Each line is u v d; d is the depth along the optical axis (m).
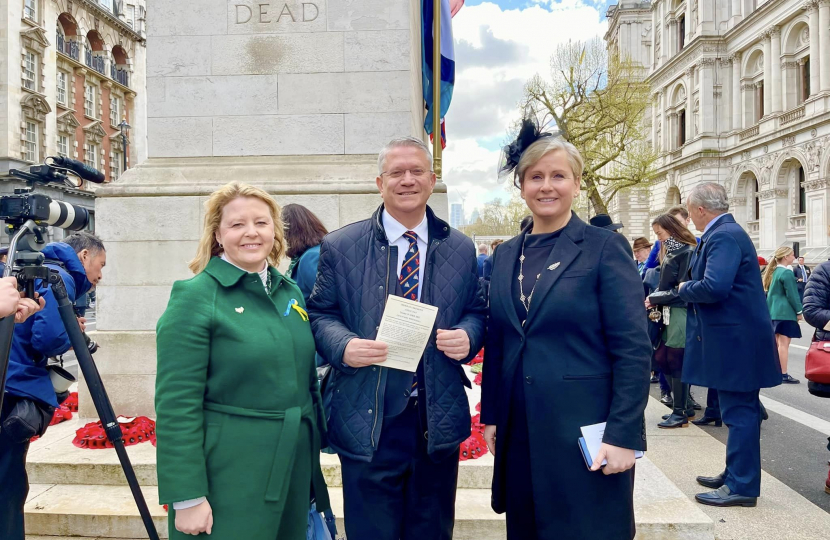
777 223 33.19
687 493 3.96
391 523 2.29
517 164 2.41
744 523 3.46
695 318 3.84
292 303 2.27
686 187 41.97
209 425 2.03
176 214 4.86
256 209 2.15
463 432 2.35
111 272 4.86
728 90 38.91
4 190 27.08
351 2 5.09
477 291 2.55
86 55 34.34
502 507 2.43
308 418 2.19
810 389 3.95
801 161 30.75
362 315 2.35
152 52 5.12
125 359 4.70
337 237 2.50
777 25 33.22
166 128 5.11
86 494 3.64
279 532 2.11
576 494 2.13
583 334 2.20
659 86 46.22
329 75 5.08
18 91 27.84
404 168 2.32
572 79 24.86
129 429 4.16
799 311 7.90
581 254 2.24
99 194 4.88
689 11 41.25
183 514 1.93
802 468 4.57
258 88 5.09
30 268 2.26
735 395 3.71
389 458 2.30
